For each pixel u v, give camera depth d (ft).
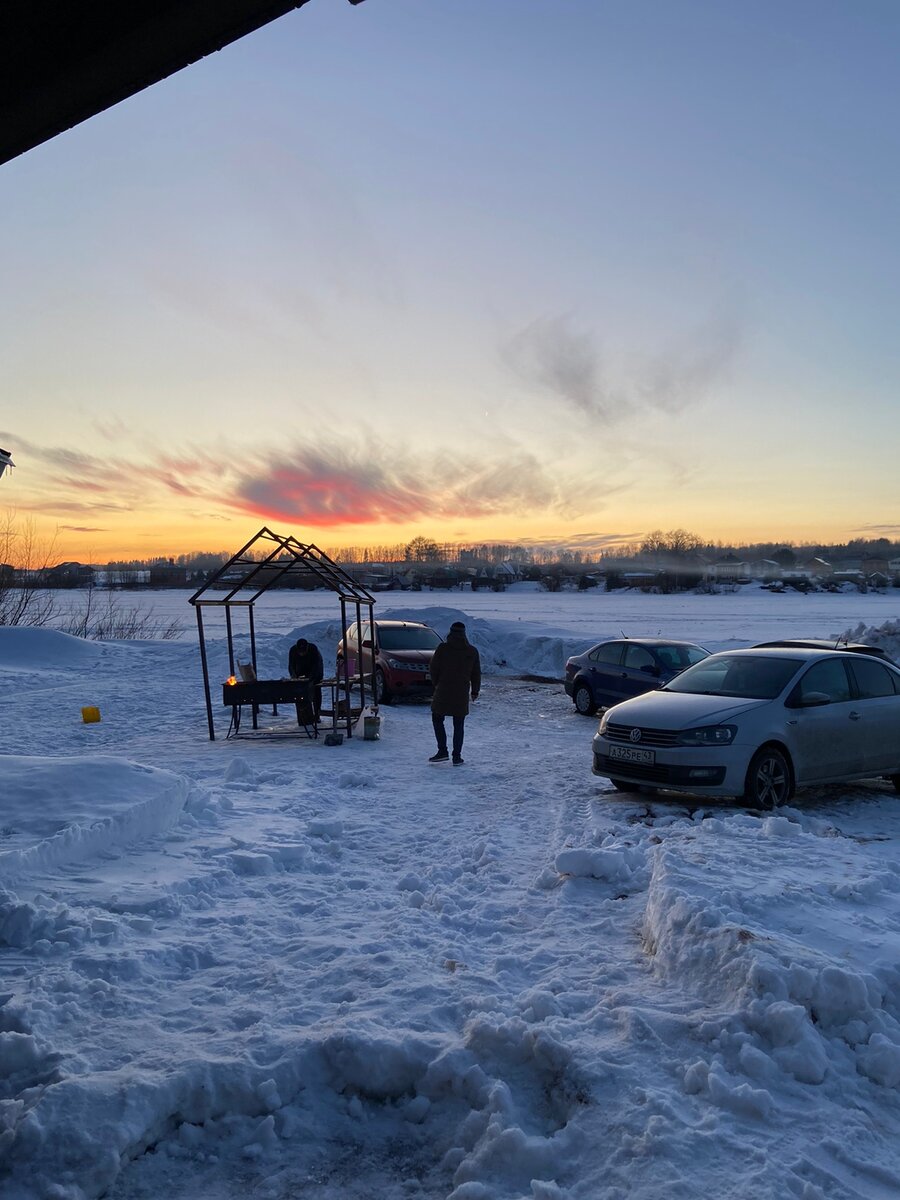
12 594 123.65
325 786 33.30
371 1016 13.39
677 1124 10.68
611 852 20.93
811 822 27.27
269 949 16.80
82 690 67.87
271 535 45.93
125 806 23.76
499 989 14.67
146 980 15.11
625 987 14.44
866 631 69.97
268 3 9.59
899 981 13.53
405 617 95.45
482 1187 10.03
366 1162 11.00
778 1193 9.53
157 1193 10.36
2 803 23.43
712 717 29.35
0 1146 10.46
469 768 37.60
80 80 10.70
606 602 318.86
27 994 13.99
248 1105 11.71
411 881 21.34
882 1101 11.55
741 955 13.62
